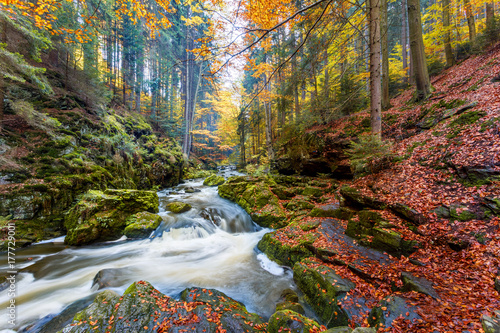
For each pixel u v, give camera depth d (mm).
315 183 11789
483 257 3373
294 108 20328
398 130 9852
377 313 3010
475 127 5918
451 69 13039
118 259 6926
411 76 14602
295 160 14469
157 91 25984
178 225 9422
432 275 3486
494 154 4770
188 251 7734
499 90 6934
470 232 3885
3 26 6996
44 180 8188
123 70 21422
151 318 3418
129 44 20562
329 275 4500
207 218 10375
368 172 7785
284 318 3426
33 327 3902
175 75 25766
